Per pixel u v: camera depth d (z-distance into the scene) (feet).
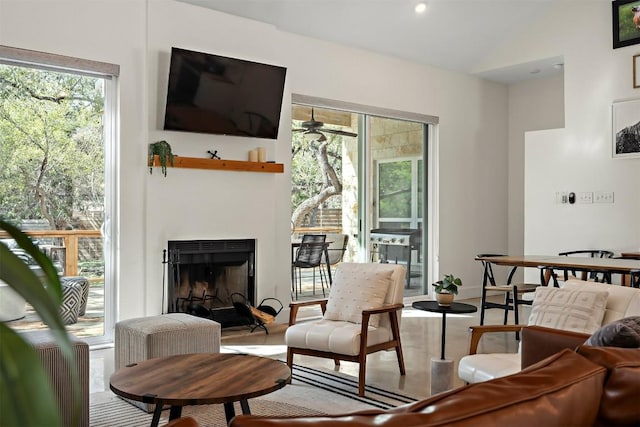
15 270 1.48
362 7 21.39
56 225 16.60
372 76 24.02
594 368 4.21
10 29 15.39
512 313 22.86
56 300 1.66
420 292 26.37
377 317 13.58
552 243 24.11
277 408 11.59
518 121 29.04
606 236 22.62
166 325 11.96
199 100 18.20
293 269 22.06
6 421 1.38
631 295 10.22
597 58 22.91
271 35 20.44
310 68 22.04
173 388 8.21
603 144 22.70
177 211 18.24
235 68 18.81
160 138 18.01
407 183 26.02
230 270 19.89
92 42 16.66
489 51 26.32
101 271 17.26
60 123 16.63
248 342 17.76
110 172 17.34
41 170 16.38
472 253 27.81
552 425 3.62
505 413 3.45
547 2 23.90
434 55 25.43
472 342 10.44
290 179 21.40
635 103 21.79
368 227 24.57
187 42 18.47
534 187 24.64
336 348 12.52
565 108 23.85
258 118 19.62
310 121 22.59
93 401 12.01
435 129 26.58
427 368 14.76
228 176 19.38
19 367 1.44
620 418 4.17
